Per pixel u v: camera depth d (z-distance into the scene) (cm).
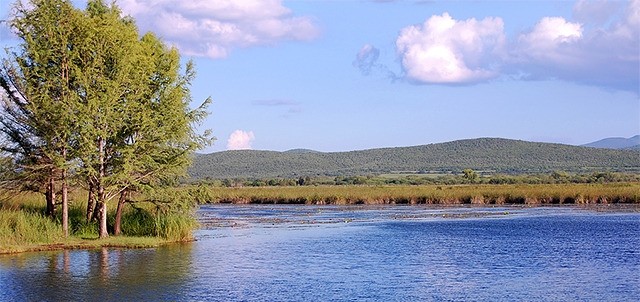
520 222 6488
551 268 3644
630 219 6662
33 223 4269
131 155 4256
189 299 2855
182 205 4741
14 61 4244
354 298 2889
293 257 4053
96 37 4250
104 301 2809
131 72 4328
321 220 6962
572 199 9756
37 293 2945
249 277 3362
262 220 6994
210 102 4700
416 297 2908
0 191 4462
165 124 4416
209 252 4219
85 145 4159
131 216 4784
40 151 4362
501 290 3052
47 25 4222
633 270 3553
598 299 2858
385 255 4162
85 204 4919
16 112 4319
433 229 5856
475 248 4503
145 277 3325
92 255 3981
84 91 4278
